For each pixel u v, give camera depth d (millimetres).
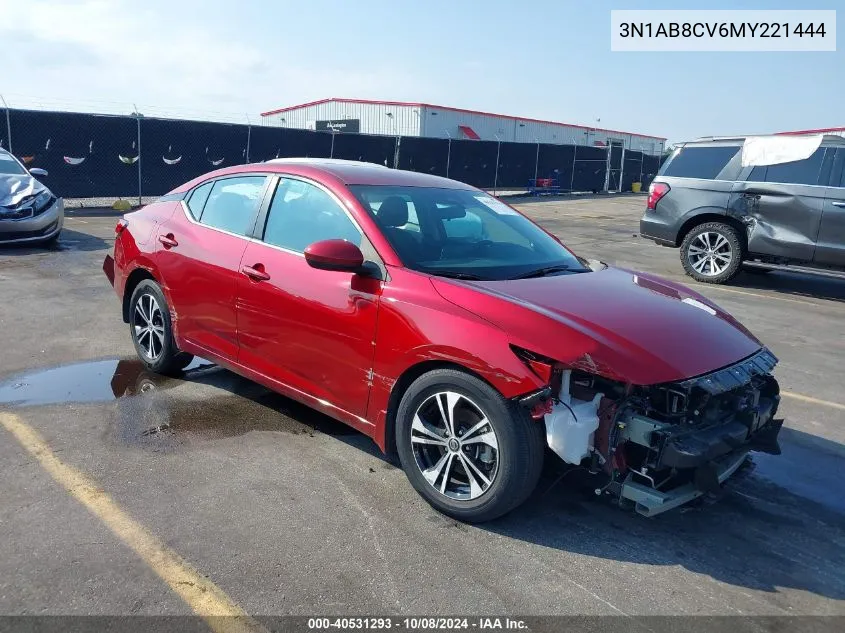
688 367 3004
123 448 3785
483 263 3746
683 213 10172
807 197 9016
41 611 2445
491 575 2812
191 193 4824
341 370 3568
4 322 6180
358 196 3783
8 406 4293
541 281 3617
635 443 2984
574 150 30516
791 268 9648
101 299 7219
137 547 2861
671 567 2951
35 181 10484
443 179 4660
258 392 4762
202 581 2664
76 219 14531
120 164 16891
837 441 4441
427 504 3350
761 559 3055
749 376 3189
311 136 20250
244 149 18969
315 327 3652
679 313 3498
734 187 9648
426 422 3289
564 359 2861
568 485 3619
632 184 35750
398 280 3363
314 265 3363
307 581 2701
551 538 3121
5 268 8562
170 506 3201
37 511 3094
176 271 4574
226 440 3961
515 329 2975
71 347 5562
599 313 3244
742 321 7684
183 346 4621
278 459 3756
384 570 2801
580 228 17031
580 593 2729
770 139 9398
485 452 3100
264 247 4043
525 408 2939
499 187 27109
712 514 3439
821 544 3207
